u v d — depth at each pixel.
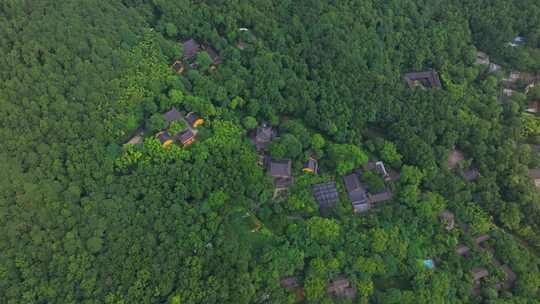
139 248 113.00
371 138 147.00
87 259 110.56
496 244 132.00
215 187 126.06
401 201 134.50
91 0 139.50
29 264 108.00
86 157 121.75
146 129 136.75
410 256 126.38
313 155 141.75
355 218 130.75
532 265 128.00
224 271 113.94
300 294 121.44
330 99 145.00
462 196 135.75
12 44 126.75
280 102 143.25
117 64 135.25
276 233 127.81
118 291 108.06
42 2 132.75
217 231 121.94
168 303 109.25
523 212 135.88
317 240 125.00
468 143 145.12
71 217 113.69
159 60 143.12
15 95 121.38
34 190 112.75
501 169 139.75
